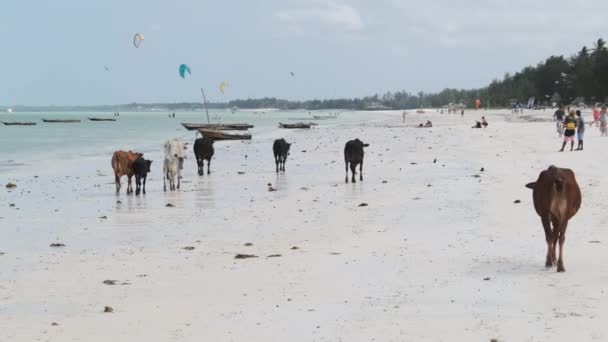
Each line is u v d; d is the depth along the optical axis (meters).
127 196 21.41
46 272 11.23
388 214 16.28
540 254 11.50
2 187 24.19
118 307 9.05
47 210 18.64
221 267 11.33
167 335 7.84
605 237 12.51
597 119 48.12
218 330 7.98
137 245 13.54
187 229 15.27
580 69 138.62
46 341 7.71
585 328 7.58
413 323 8.02
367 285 9.87
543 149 31.36
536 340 7.27
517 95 179.88
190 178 26.22
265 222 15.90
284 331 7.88
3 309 9.05
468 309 8.52
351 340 7.50
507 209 16.02
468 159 28.67
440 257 11.56
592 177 20.34
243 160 33.94
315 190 21.38
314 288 9.79
